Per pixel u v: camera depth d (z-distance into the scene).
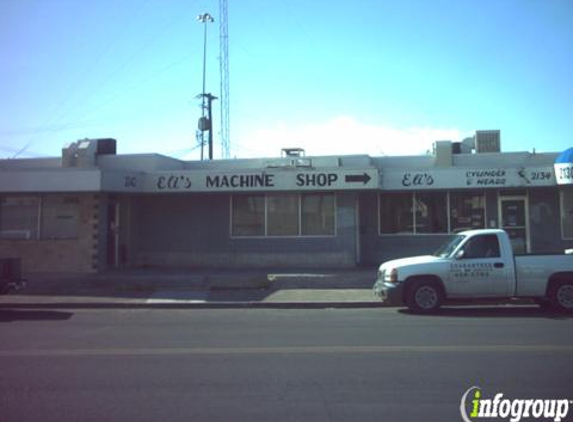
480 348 8.81
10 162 24.22
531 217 21.64
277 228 21.72
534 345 9.04
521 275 13.23
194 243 22.20
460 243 13.55
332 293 16.70
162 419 5.55
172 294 16.66
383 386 6.66
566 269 13.23
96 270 20.38
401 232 22.12
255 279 17.98
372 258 22.19
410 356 8.25
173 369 7.59
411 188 21.03
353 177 20.45
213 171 21.02
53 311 14.52
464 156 22.44
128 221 22.55
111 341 9.78
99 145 24.00
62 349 9.04
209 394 6.40
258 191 21.14
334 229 21.44
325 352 8.60
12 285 14.58
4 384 6.89
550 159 22.33
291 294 16.56
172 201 22.48
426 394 6.32
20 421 5.53
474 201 21.89
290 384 6.79
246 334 10.43
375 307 14.95
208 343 9.50
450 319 12.23
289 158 23.08
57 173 19.88
